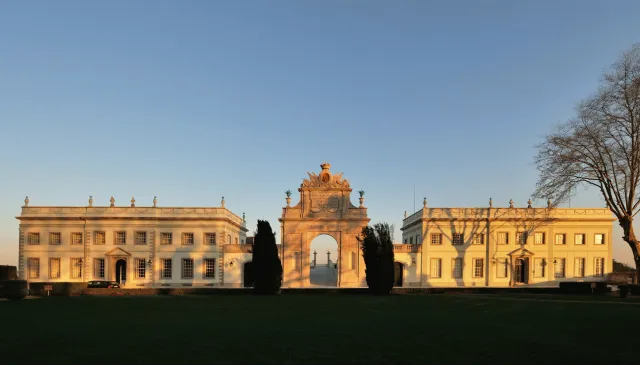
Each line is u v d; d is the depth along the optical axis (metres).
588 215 74.00
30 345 18.91
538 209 74.25
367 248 53.44
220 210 74.56
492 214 74.69
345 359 16.52
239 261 73.75
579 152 53.81
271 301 41.50
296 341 19.67
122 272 74.00
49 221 73.25
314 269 101.69
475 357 16.83
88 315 29.61
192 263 73.31
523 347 18.47
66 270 72.50
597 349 18.14
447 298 44.47
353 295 50.28
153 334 21.45
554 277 73.25
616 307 34.19
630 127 50.91
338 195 73.50
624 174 51.59
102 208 73.75
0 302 39.75
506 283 73.44
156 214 73.75
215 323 25.45
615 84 50.75
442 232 74.62
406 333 21.77
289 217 72.56
